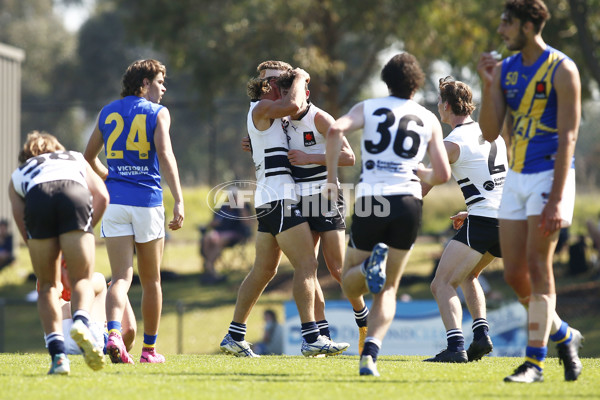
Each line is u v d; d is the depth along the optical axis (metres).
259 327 56.91
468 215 22.42
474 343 22.50
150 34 74.44
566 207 16.98
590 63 56.56
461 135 22.31
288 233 22.02
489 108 17.66
